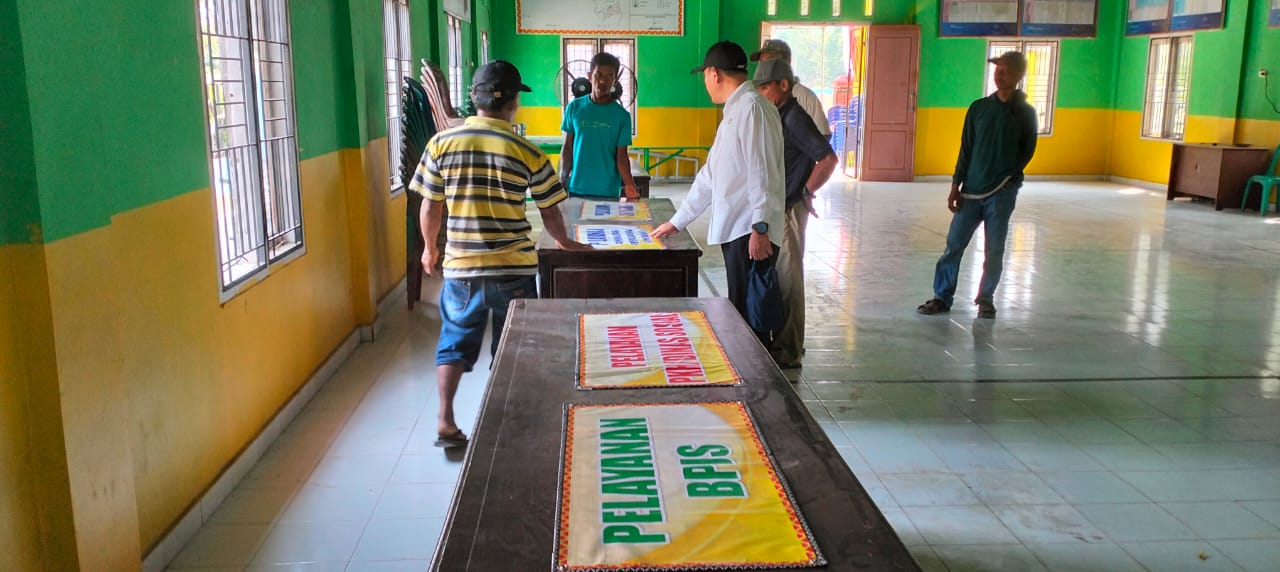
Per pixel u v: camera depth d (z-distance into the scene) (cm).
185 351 274
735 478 140
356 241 478
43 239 192
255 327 337
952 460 331
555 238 332
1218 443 348
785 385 185
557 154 1141
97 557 214
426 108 574
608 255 340
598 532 124
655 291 345
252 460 324
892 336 500
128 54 240
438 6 768
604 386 183
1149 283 634
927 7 1318
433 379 425
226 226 321
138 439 244
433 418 373
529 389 182
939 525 281
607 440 155
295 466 325
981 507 294
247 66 336
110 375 221
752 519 127
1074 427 365
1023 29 1322
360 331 488
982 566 257
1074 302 580
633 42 1308
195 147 286
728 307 250
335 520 285
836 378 427
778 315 368
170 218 266
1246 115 1062
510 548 119
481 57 1125
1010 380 424
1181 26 1170
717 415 167
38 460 200
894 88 1315
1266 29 1023
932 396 402
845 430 361
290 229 388
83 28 214
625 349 210
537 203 326
